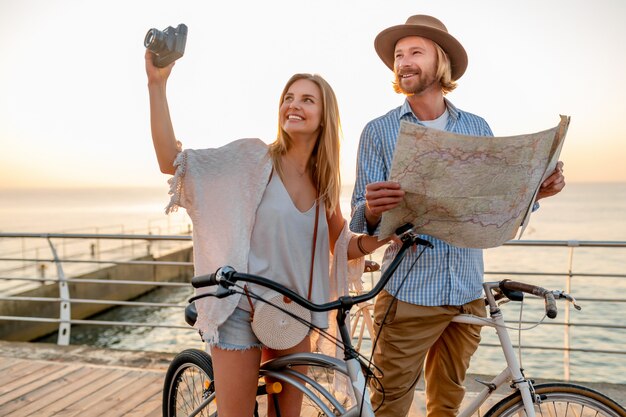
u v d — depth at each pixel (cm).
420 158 143
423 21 201
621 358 895
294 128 170
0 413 314
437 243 196
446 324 203
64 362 407
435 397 219
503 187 151
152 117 164
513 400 178
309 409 206
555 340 1018
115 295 1819
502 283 183
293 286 172
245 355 173
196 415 208
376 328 210
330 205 179
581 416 180
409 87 198
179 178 165
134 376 369
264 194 169
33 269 2141
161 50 157
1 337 1197
